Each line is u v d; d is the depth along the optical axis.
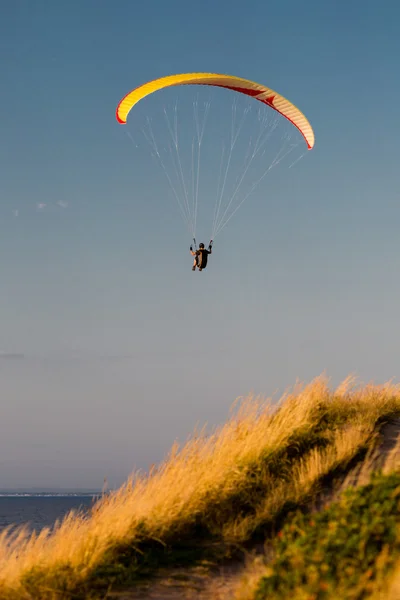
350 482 38.56
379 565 24.31
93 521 36.34
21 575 32.44
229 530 35.00
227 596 29.17
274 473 40.62
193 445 42.59
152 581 31.45
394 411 53.22
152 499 37.34
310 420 47.31
